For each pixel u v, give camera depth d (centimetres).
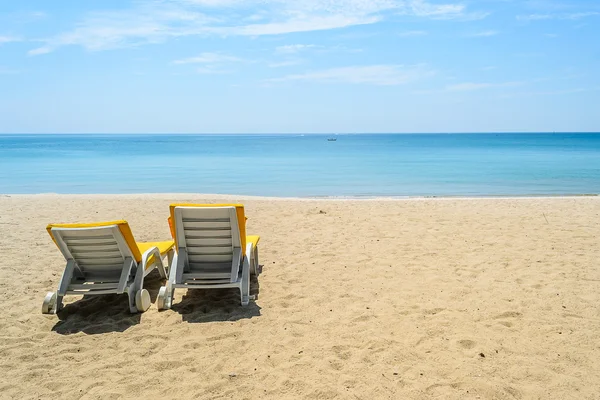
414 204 1156
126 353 365
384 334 389
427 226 846
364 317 425
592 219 916
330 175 2311
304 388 309
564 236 750
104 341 389
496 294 479
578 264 584
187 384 317
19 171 2516
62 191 1716
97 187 1834
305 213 1002
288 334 394
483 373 322
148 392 309
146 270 488
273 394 303
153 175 2300
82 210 1058
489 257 622
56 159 3656
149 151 5262
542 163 3095
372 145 7644
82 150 5591
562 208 1082
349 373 327
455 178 2145
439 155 4209
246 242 511
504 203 1180
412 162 3250
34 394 309
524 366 330
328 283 525
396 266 587
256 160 3544
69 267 450
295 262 613
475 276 541
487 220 906
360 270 573
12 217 969
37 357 362
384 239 740
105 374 334
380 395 299
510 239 730
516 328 395
